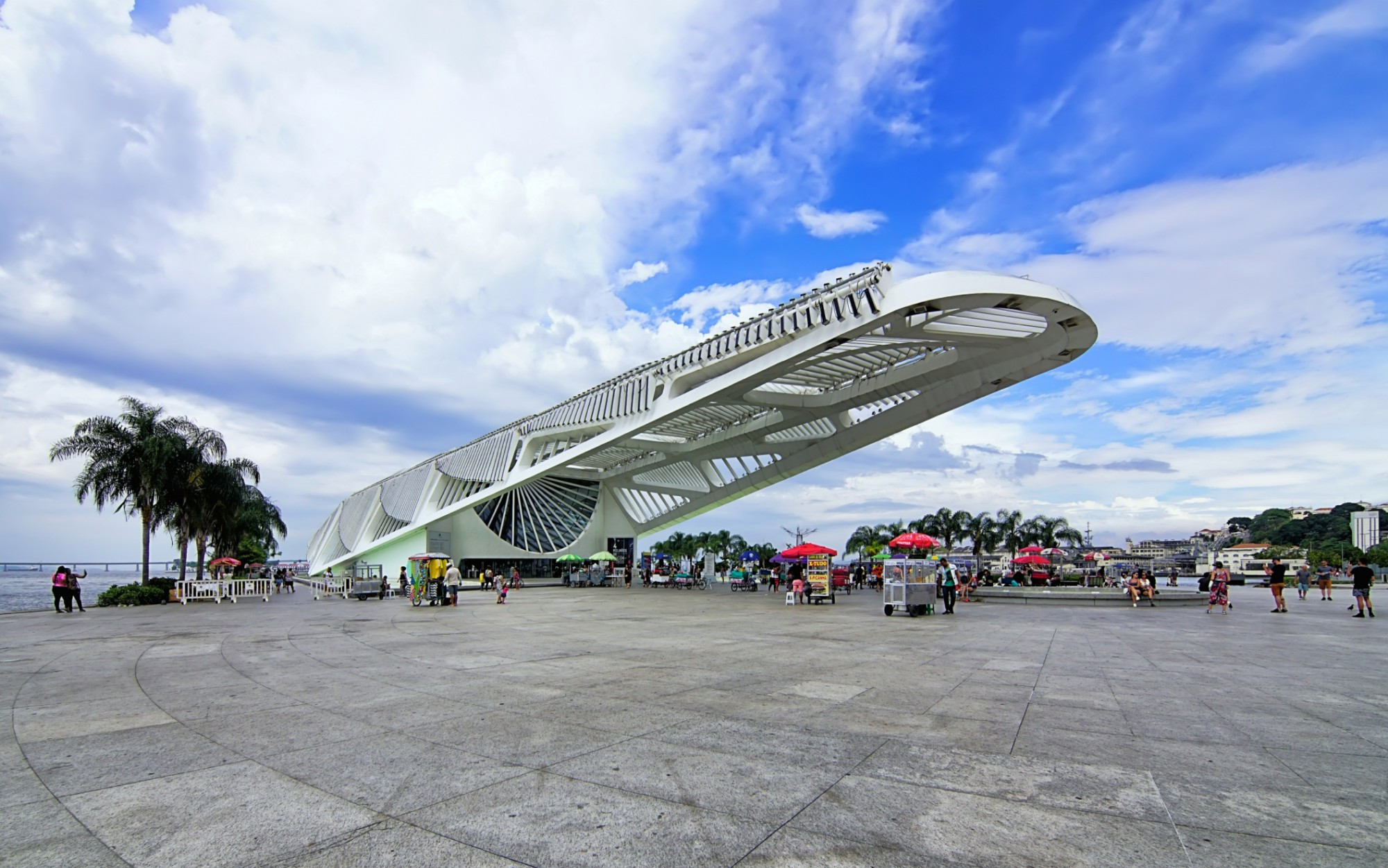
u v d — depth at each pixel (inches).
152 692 303.1
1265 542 5767.7
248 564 2066.9
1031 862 133.3
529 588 1544.0
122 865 133.5
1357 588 704.4
